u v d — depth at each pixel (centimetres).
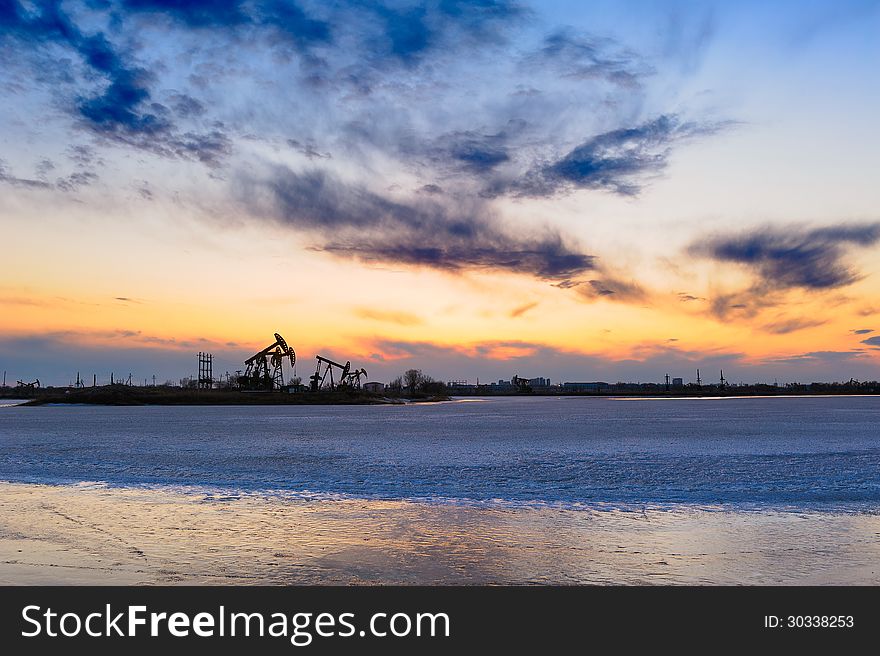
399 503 1902
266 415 10775
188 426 7088
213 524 1544
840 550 1301
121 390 17462
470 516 1673
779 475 2653
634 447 4175
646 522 1597
